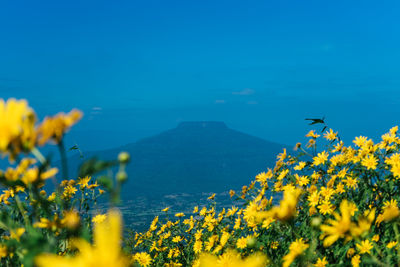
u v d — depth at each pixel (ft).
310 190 13.42
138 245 21.71
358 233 5.64
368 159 13.60
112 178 4.39
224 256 7.70
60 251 5.98
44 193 7.20
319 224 6.70
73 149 10.02
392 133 15.17
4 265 7.16
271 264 7.71
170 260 20.26
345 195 13.08
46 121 4.08
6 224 6.09
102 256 2.65
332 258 8.91
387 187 11.94
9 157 3.86
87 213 10.61
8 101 3.91
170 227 23.18
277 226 11.09
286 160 16.88
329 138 17.13
